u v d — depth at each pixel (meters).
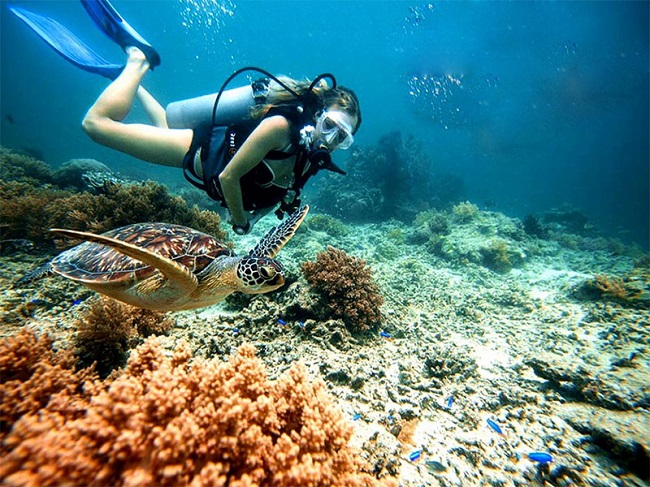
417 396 3.74
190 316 4.97
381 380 3.96
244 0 65.19
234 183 3.54
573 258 12.23
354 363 4.27
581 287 7.59
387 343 5.12
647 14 31.03
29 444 1.59
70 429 1.77
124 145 4.02
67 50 5.86
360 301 5.26
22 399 2.19
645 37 33.78
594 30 34.41
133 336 3.79
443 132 62.44
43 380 2.29
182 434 1.69
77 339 3.48
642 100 44.88
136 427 1.69
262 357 4.08
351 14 66.25
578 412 3.50
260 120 3.80
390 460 2.74
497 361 4.83
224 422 1.85
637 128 68.69
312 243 10.73
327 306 5.17
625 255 13.80
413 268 9.59
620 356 4.52
